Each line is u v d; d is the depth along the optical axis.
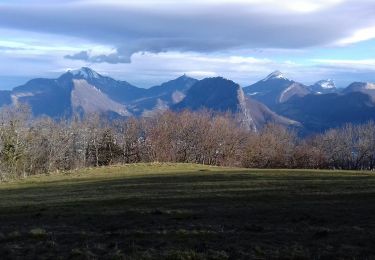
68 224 23.25
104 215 25.36
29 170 94.56
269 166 117.94
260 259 15.17
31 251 17.41
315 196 29.59
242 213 23.84
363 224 19.84
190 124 117.94
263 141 118.94
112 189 40.12
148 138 115.31
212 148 117.31
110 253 16.38
